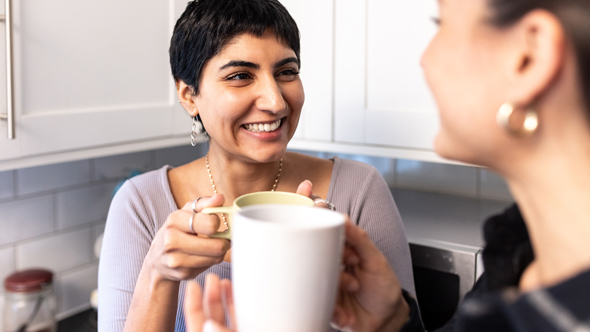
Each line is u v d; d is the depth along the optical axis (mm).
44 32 1184
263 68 917
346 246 568
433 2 1245
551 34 326
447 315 1222
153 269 774
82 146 1289
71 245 1736
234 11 893
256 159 958
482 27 359
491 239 496
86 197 1767
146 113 1442
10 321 1483
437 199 1615
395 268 1047
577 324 304
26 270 1534
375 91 1368
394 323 604
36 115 1181
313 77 1464
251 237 412
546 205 358
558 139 344
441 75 381
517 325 333
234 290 444
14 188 1565
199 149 2154
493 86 355
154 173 1138
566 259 349
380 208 1077
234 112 923
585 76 329
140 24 1414
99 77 1319
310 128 1494
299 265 410
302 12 1453
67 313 1741
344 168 1117
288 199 563
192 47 947
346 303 596
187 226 658
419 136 1312
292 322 427
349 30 1384
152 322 796
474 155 385
